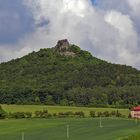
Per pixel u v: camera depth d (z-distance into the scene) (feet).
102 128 475.31
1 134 453.17
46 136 421.18
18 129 498.28
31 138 410.52
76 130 464.24
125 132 427.74
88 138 394.32
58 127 506.48
